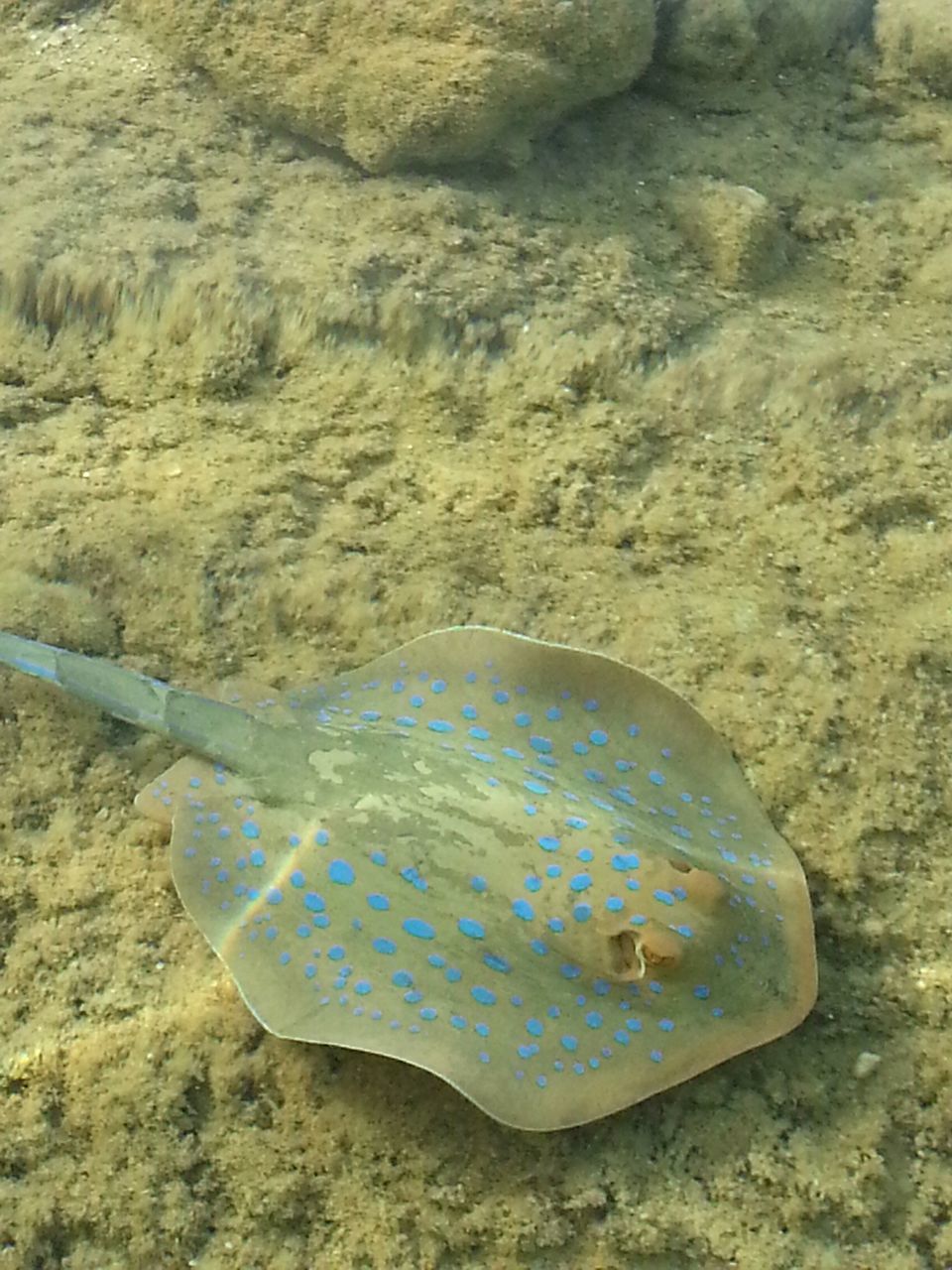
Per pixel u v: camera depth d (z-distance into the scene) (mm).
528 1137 618
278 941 625
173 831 667
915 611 756
